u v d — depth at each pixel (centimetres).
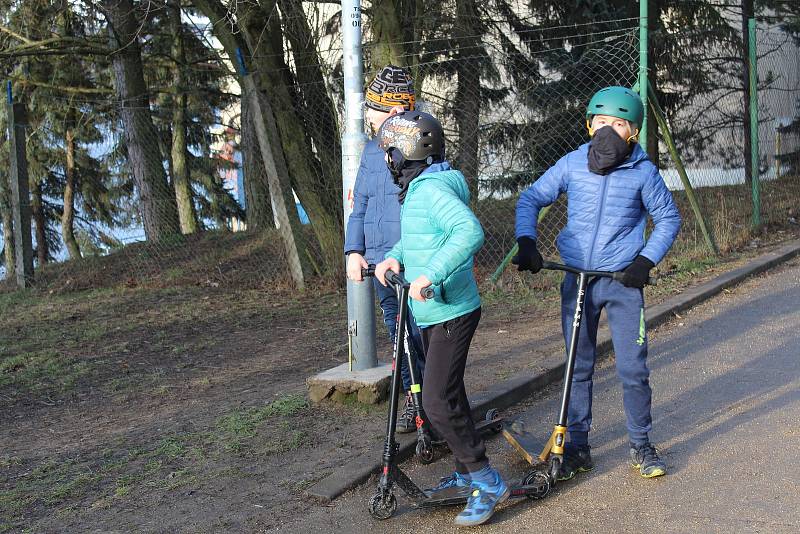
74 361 686
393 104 420
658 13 1281
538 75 1277
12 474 440
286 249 940
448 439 347
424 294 315
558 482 390
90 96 1823
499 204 1083
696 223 957
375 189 431
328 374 510
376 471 405
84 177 2455
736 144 1411
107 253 1323
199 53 1827
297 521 362
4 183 2195
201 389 582
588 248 380
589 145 382
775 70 1336
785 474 379
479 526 350
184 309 869
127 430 501
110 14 1348
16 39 1448
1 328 834
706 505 355
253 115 930
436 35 1183
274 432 465
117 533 359
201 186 2308
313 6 1034
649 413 388
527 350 606
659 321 673
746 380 519
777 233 1008
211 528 359
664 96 1357
